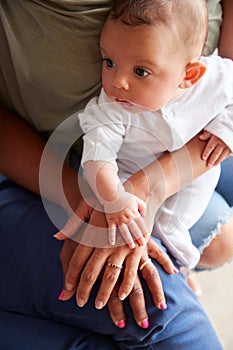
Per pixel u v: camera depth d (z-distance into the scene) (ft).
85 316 3.32
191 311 3.36
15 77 3.65
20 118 3.94
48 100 3.67
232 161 4.26
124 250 3.23
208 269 4.44
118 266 3.20
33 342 3.37
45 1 3.22
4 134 3.79
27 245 3.56
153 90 3.15
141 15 2.93
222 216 3.98
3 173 3.85
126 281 3.18
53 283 3.42
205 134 3.51
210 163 3.50
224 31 3.80
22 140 3.77
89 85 3.50
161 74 3.10
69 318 3.39
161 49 3.01
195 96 3.40
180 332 3.30
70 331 3.43
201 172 3.52
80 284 3.23
